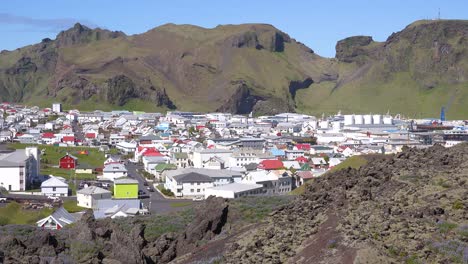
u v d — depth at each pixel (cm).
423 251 4784
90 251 7419
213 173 16875
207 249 6912
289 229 6241
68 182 17725
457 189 5906
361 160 13488
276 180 15925
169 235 7956
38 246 7575
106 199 13312
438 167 6881
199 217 8169
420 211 5444
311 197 7012
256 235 6500
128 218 9288
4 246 7438
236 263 5872
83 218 8775
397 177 6762
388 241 5038
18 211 13100
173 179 16462
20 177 16212
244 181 15900
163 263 7388
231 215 8194
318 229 5909
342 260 4997
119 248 7450
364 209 5875
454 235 4953
